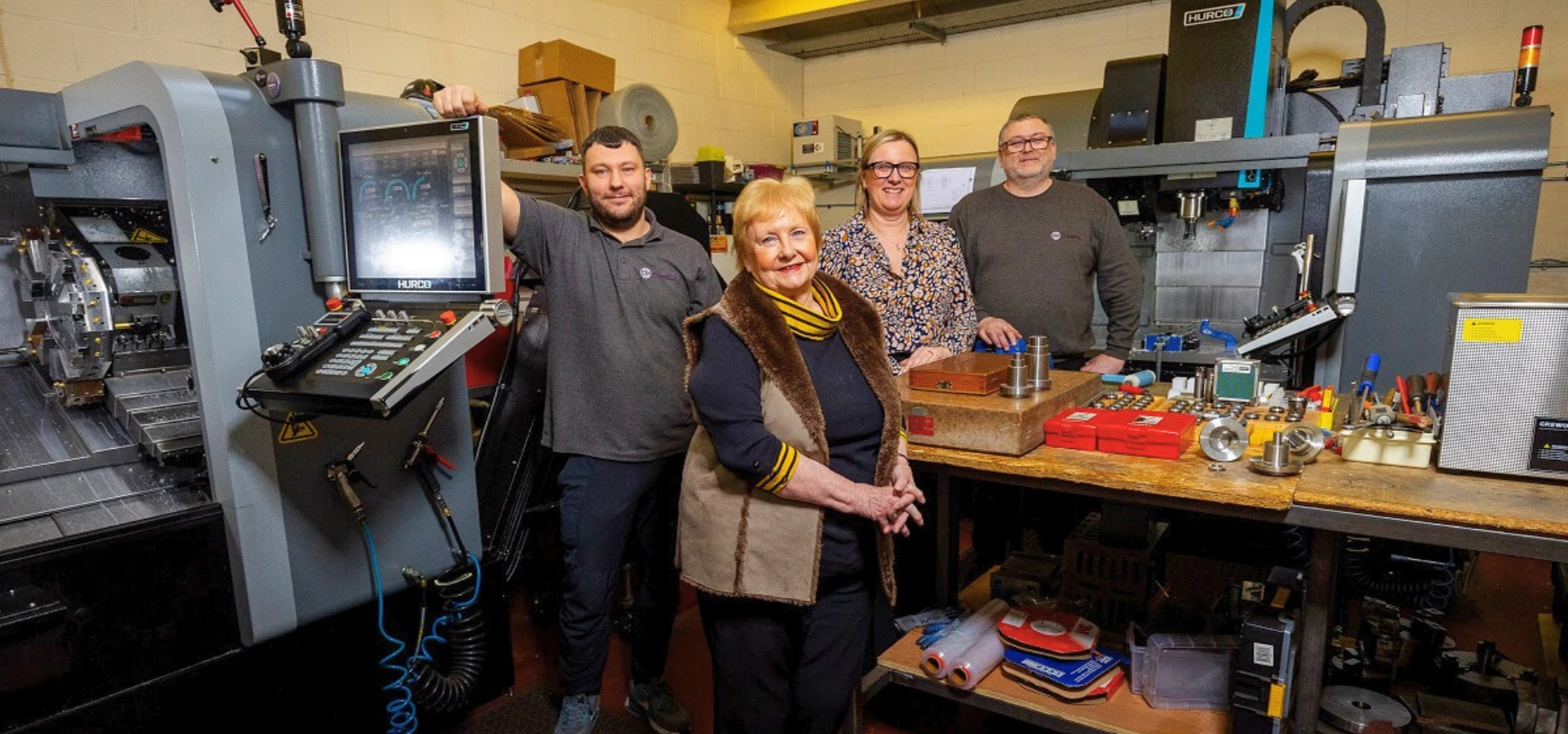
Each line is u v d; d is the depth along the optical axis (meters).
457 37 3.40
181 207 1.44
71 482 1.58
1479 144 2.36
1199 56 2.86
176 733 1.55
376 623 1.85
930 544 2.16
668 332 1.90
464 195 1.35
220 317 1.48
